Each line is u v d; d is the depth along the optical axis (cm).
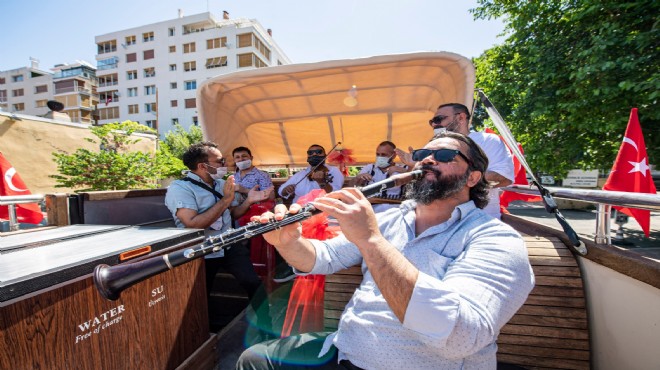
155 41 3872
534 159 736
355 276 180
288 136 448
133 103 4003
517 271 101
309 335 145
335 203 94
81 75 4591
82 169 556
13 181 342
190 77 3775
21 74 4744
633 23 525
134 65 3972
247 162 378
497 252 103
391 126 416
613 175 244
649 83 461
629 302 133
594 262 150
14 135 543
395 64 275
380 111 378
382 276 90
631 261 129
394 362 109
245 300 302
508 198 418
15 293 93
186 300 168
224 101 343
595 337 151
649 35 485
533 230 205
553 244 168
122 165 580
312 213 118
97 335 121
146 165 633
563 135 707
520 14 742
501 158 218
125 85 4019
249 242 320
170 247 157
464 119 234
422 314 86
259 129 433
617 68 525
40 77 4647
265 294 252
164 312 153
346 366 119
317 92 338
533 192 246
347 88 330
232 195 245
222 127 362
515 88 721
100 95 4181
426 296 86
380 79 311
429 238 126
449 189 124
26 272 101
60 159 548
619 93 525
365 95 347
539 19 706
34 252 128
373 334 114
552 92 654
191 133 2312
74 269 111
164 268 104
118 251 130
